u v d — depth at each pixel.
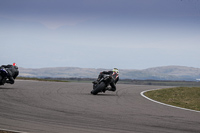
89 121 30.17
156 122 30.59
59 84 81.88
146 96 58.25
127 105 43.34
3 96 47.97
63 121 29.73
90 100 47.97
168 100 52.94
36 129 25.92
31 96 49.81
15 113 33.03
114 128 27.36
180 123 30.38
